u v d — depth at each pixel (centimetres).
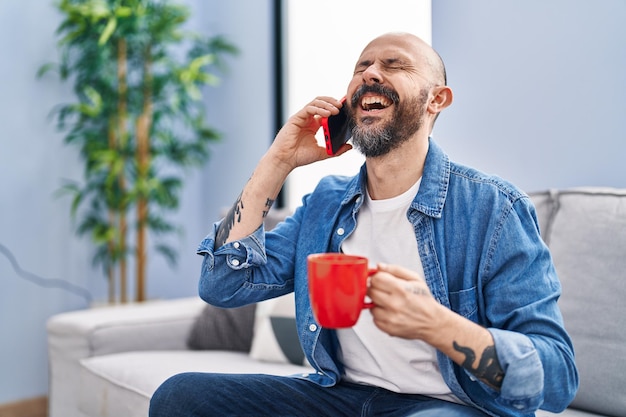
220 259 133
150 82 299
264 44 309
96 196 312
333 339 133
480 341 99
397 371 122
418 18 233
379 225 127
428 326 96
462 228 120
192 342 221
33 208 295
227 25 330
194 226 346
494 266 115
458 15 211
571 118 184
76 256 309
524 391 100
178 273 344
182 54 339
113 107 297
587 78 180
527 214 117
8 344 290
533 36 192
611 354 141
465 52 210
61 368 219
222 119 334
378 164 124
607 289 145
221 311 219
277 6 301
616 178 175
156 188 297
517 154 197
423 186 123
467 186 122
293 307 198
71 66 304
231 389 128
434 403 116
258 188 132
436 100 126
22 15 289
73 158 306
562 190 164
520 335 104
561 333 108
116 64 303
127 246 307
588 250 151
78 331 210
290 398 128
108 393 191
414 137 122
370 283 95
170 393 128
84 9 281
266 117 309
